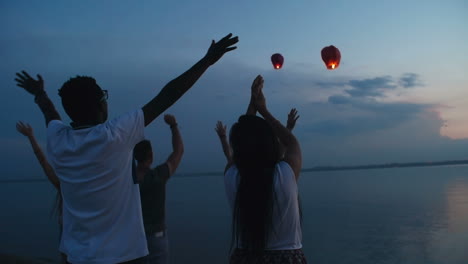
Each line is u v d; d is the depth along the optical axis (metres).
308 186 125.31
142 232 1.58
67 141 1.54
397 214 49.19
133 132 1.52
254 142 1.73
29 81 1.94
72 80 1.65
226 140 2.50
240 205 1.71
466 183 107.38
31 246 28.03
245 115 1.84
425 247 30.09
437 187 96.44
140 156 3.02
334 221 44.59
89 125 1.62
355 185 121.12
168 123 3.20
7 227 39.69
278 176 1.71
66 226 1.58
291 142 1.94
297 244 1.75
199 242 28.91
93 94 1.62
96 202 1.50
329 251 28.86
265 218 1.66
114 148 1.48
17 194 135.38
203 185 173.50
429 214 48.03
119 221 1.52
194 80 1.60
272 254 1.69
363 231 37.75
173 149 3.18
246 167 1.74
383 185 115.62
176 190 128.75
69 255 1.52
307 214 51.47
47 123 1.85
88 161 1.48
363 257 26.88
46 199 97.50
